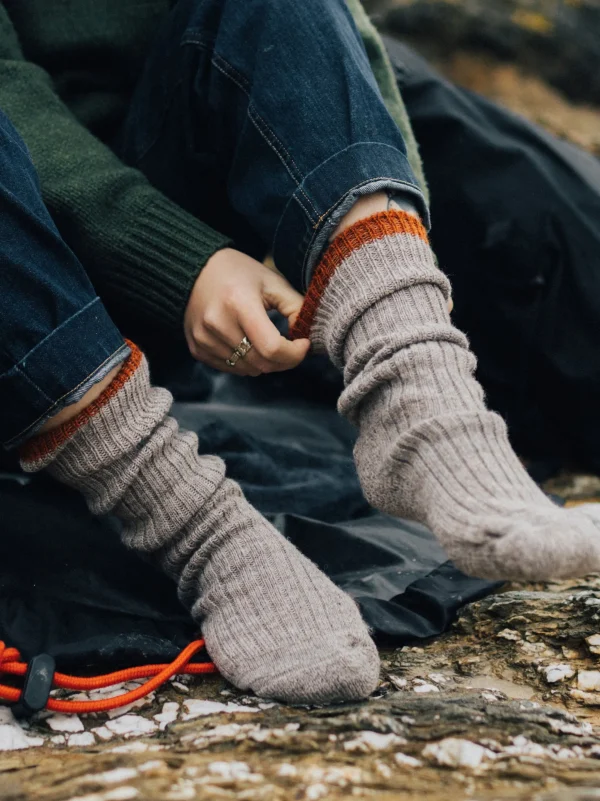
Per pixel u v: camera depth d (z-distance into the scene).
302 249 0.96
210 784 0.68
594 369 1.46
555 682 0.91
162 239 1.06
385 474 0.86
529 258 1.45
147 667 0.89
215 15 1.11
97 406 0.87
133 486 0.91
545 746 0.76
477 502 0.76
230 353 1.03
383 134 0.96
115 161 1.12
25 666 0.85
